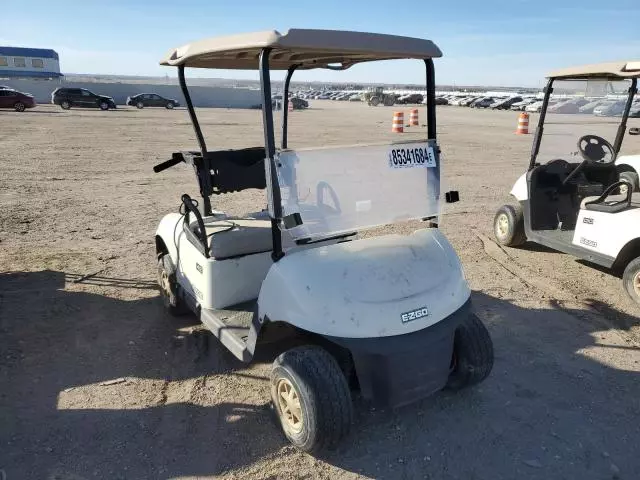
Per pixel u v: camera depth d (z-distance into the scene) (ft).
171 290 13.73
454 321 9.38
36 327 13.55
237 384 11.41
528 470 9.01
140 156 44.21
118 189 31.24
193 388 11.22
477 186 34.45
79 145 50.19
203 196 14.02
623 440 9.78
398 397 8.85
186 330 13.70
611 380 11.73
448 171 40.06
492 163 44.32
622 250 16.02
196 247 12.09
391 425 10.11
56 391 10.93
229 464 9.02
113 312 14.57
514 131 75.72
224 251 11.51
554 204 19.75
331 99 251.39
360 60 12.35
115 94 160.66
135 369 11.86
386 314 8.80
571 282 17.66
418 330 8.95
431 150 10.28
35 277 16.85
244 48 8.96
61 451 9.19
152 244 20.66
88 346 12.76
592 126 19.80
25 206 26.23
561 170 19.56
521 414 10.50
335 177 9.27
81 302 15.10
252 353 9.59
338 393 8.61
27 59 199.21
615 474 8.93
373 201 9.66
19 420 9.96
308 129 71.46
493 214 26.99
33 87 146.92
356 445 9.55
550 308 15.51
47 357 12.19
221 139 57.26
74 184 32.27
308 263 9.04
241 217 13.94
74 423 9.95
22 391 10.87
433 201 10.36
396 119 67.36
